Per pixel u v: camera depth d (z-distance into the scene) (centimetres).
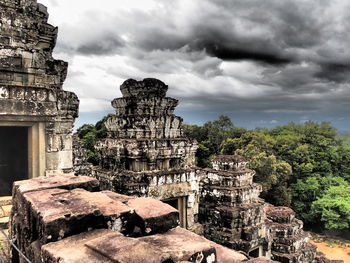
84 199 513
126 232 482
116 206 500
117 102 1431
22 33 1069
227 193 2050
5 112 934
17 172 1170
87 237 421
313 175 5019
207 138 6078
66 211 441
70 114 1094
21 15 1075
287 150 5372
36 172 1023
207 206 2119
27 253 488
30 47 1040
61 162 1066
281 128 7862
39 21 1168
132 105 1368
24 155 1161
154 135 1336
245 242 1895
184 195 1334
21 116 973
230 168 2198
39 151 1018
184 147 1379
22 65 1020
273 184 4406
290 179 5103
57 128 1058
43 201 493
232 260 520
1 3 1056
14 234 609
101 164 1440
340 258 3459
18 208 589
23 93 970
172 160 1371
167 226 504
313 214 4322
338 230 4400
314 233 4412
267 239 2058
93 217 447
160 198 1243
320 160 5338
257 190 2208
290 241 2406
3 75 987
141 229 487
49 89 1024
